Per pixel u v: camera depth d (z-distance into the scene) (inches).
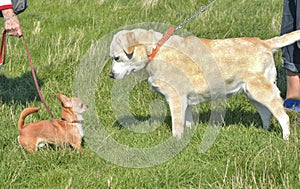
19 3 282.5
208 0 538.9
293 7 302.2
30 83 362.0
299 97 323.3
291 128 282.8
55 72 376.8
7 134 279.4
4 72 382.0
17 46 434.9
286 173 233.9
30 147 262.2
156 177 240.2
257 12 496.4
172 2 540.1
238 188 224.7
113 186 234.5
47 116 309.4
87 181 237.3
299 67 314.2
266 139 271.7
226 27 460.1
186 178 242.8
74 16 513.7
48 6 548.7
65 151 259.8
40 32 472.7
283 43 275.0
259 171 238.8
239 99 324.8
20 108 318.7
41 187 240.4
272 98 269.6
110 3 550.3
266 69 273.4
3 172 245.8
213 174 241.3
